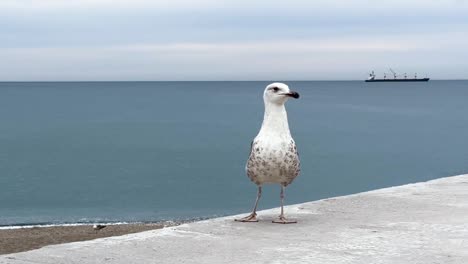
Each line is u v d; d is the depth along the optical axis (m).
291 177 8.52
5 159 61.50
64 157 63.41
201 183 46.84
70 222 31.58
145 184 46.62
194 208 36.88
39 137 83.88
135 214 34.69
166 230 8.08
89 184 46.78
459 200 10.37
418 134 89.31
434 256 6.96
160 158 62.78
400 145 74.62
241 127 100.94
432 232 8.09
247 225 8.46
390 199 10.45
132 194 42.22
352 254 7.02
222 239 7.66
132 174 51.97
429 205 9.95
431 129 97.75
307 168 54.81
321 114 139.62
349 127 101.19
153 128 98.81
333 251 7.14
